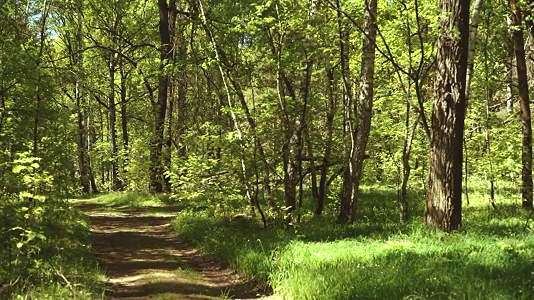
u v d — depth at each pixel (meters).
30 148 10.87
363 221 13.95
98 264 9.80
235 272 9.85
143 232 15.60
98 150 40.88
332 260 8.55
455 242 9.68
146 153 28.81
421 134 18.28
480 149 18.22
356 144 13.83
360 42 16.09
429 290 6.18
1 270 7.05
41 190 10.09
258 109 13.90
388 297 6.17
